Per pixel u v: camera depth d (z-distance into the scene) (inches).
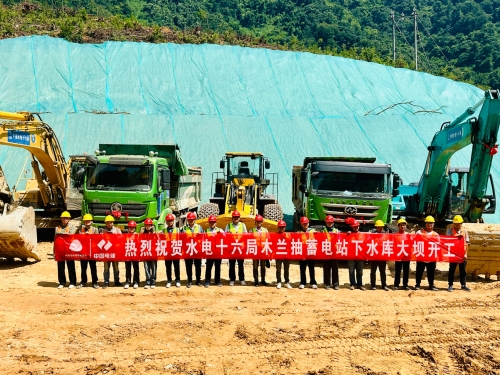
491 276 539.8
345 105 1144.8
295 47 1736.0
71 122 981.2
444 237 449.4
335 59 1279.5
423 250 449.4
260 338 318.3
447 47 2807.6
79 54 1168.2
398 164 1007.6
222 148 988.6
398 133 1069.8
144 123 1003.3
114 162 558.6
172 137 989.8
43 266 540.4
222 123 1036.5
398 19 3267.7
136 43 1221.1
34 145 607.8
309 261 459.5
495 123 545.3
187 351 298.5
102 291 430.3
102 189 553.6
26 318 352.8
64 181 674.2
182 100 1102.4
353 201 571.2
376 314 374.3
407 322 351.6
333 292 441.7
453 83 1278.3
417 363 288.0
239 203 639.8
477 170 565.6
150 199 553.0
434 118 1121.4
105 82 1114.7
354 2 3548.2
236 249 446.6
